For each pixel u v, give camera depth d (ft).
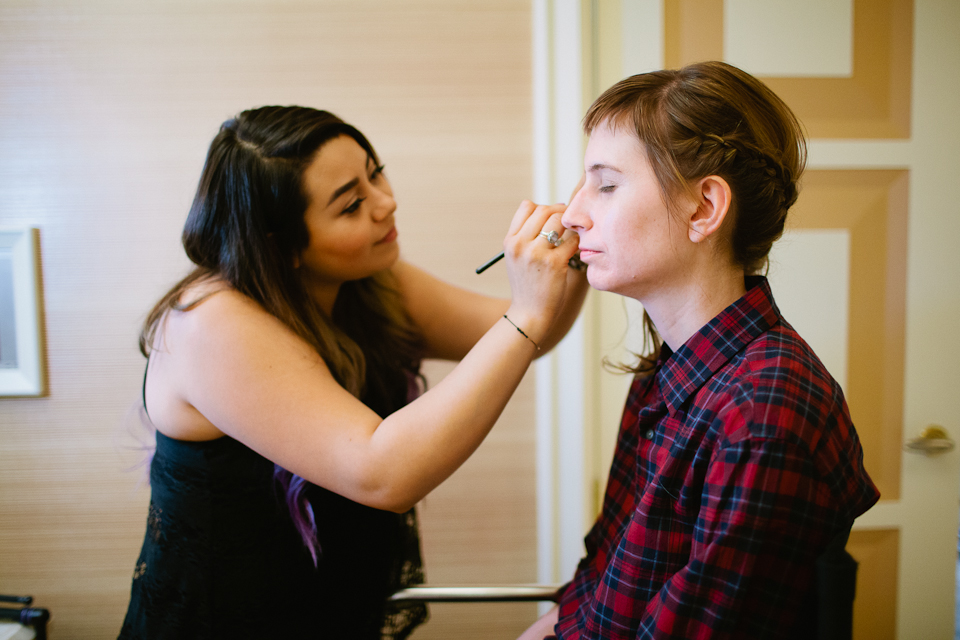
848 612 1.63
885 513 4.11
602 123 1.95
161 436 2.66
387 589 3.12
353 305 3.29
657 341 2.46
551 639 2.36
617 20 4.09
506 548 4.64
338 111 4.33
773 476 1.59
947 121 3.91
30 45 4.24
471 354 2.27
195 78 4.29
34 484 4.53
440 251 4.45
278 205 2.52
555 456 4.40
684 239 1.89
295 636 2.72
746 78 1.90
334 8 4.25
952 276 3.99
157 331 2.61
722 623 1.63
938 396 4.05
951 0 3.84
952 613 4.14
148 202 4.37
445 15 4.26
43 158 4.33
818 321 4.04
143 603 2.74
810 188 3.98
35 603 4.59
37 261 4.36
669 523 1.87
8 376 4.39
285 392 2.28
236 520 2.60
